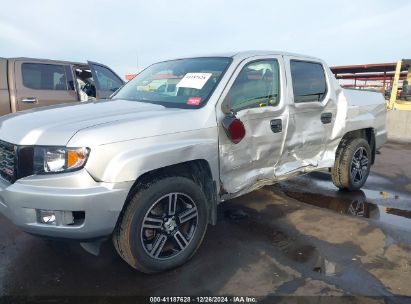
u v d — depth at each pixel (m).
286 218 4.11
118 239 2.75
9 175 2.71
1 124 3.03
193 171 3.22
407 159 7.50
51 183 2.49
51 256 3.18
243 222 3.97
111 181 2.53
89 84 7.16
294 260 3.16
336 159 4.92
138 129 2.71
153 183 2.80
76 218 2.55
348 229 3.82
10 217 2.63
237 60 3.54
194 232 3.11
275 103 3.75
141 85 3.99
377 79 17.78
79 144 2.49
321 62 4.52
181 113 3.01
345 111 4.59
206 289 2.73
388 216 4.21
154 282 2.82
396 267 3.04
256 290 2.71
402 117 10.34
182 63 3.96
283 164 3.96
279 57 3.95
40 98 6.43
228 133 3.18
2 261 3.09
